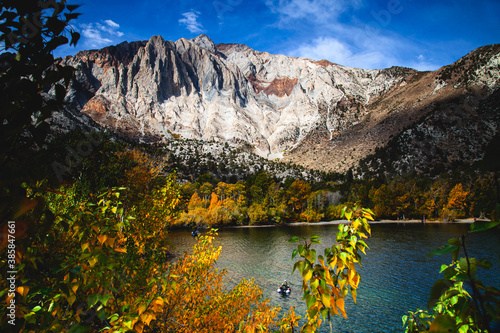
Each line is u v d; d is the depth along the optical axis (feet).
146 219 16.57
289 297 71.20
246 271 96.37
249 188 329.93
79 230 8.23
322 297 6.28
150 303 8.27
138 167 54.80
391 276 86.74
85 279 7.36
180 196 18.44
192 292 17.74
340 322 57.67
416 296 70.74
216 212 235.20
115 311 9.42
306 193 298.35
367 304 66.28
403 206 270.67
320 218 284.20
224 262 109.91
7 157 4.44
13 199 4.33
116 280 9.86
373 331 54.34
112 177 46.88
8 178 4.34
